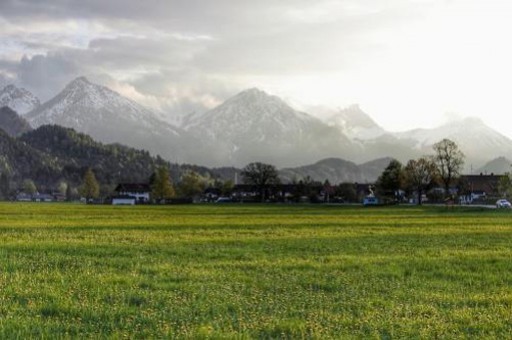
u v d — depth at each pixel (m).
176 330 15.77
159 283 23.64
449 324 16.98
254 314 17.75
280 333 15.81
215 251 38.28
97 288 21.77
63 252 36.81
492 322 17.25
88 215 100.81
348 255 36.41
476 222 78.06
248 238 50.03
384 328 16.45
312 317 17.47
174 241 46.34
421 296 21.62
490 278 26.69
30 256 33.78
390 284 24.44
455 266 31.14
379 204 191.38
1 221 77.19
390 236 53.50
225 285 23.19
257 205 191.50
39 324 15.91
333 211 124.94
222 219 86.44
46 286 21.88
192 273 26.67
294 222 77.38
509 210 127.69
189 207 163.38
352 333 15.88
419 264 31.81
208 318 17.09
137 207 163.12
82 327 15.92
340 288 23.38
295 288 23.11
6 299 19.33
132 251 37.75
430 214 107.31
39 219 84.12
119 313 17.56
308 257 35.03
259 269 28.92
